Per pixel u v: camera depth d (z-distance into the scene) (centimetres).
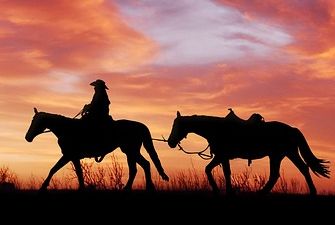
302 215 1546
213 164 1850
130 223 1451
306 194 1847
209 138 1877
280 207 1611
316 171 1872
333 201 1684
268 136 1873
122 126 1955
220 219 1500
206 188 1952
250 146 1864
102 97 1911
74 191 1809
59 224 1438
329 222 1487
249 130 1877
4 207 1567
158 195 1747
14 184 2031
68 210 1555
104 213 1530
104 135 1911
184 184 1962
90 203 1616
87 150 1897
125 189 1889
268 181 1864
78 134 1889
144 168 1956
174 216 1516
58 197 1683
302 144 1886
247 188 1959
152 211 1555
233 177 1975
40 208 1567
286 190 1916
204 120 1891
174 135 1895
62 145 1884
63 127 1892
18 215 1505
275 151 1873
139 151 1966
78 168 1883
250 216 1530
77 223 1448
